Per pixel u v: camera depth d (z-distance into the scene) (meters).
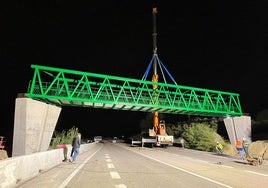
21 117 32.69
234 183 11.05
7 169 8.98
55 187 9.45
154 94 45.50
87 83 39.47
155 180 11.42
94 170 14.39
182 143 46.19
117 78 41.94
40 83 36.16
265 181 11.77
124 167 16.06
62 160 19.03
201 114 51.25
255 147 33.41
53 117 36.53
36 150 32.97
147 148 43.34
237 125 50.03
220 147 29.78
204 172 14.43
